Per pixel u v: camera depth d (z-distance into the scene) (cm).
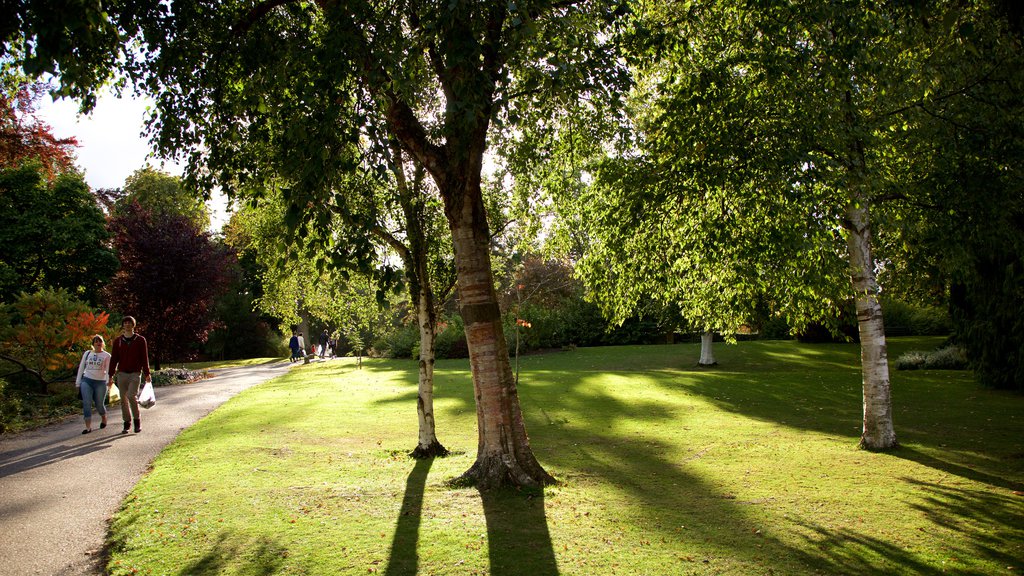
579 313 3809
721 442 1082
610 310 949
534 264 3328
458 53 518
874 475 834
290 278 1327
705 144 724
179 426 1179
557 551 525
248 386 2025
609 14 591
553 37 653
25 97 1628
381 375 2409
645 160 795
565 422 1314
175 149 788
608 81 646
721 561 511
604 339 3844
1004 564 510
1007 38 726
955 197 768
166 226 2492
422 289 973
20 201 2261
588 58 655
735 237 735
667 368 2630
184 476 774
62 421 1245
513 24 494
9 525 586
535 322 3173
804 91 679
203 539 546
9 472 798
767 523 620
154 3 679
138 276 2372
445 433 1197
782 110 695
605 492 733
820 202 681
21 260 2202
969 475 832
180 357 2538
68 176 2353
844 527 607
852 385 1888
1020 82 720
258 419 1271
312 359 3978
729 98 723
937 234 810
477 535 562
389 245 1050
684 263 902
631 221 783
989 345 1688
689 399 1630
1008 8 692
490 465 739
